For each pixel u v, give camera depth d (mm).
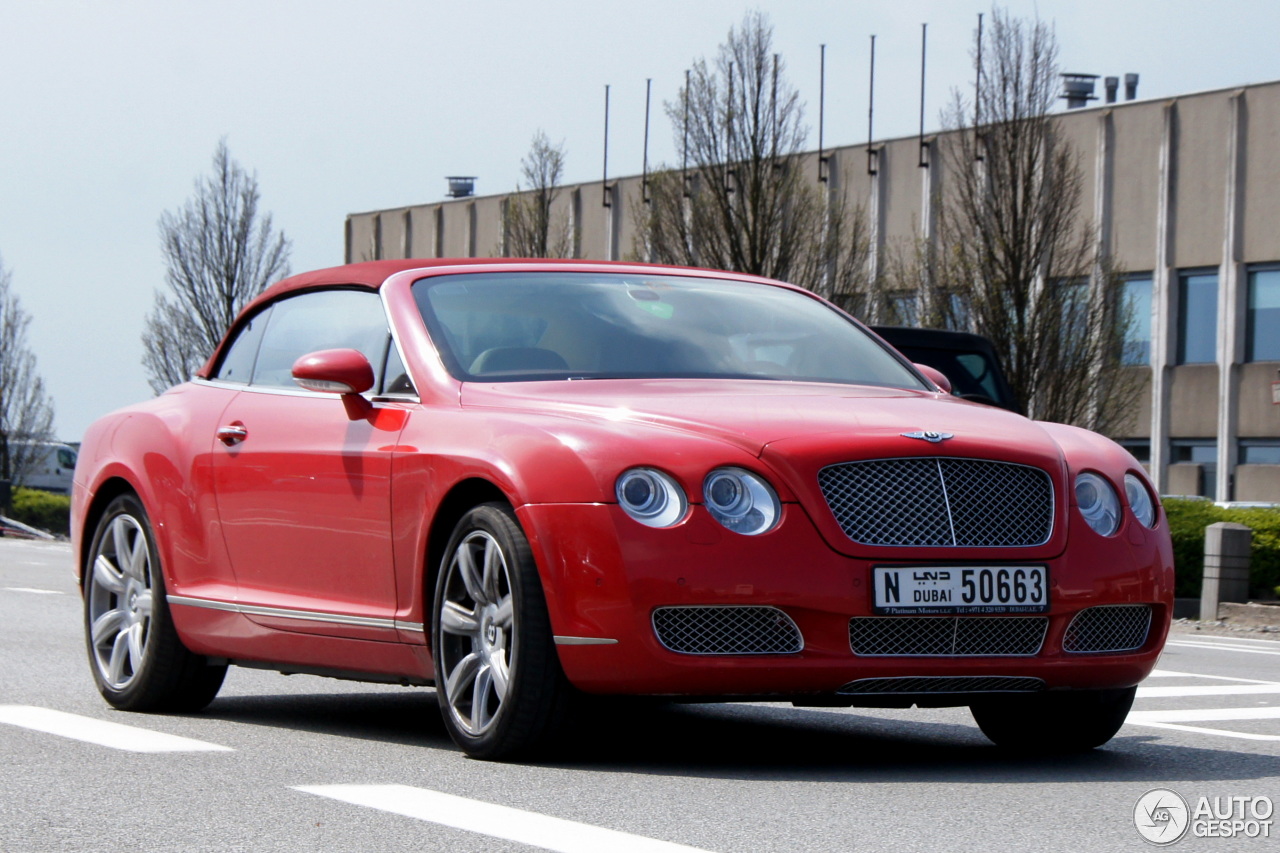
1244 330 43562
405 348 7789
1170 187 44688
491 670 6785
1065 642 6871
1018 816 5730
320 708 9109
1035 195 34875
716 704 9844
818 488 6539
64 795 5926
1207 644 17641
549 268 8500
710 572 6371
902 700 6836
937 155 48250
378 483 7441
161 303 57531
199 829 5312
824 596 6445
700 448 6555
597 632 6406
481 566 6930
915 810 5809
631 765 6754
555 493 6543
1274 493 42969
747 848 5062
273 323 8953
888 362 8562
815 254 37594
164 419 9086
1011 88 35312
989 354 16703
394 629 7336
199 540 8594
